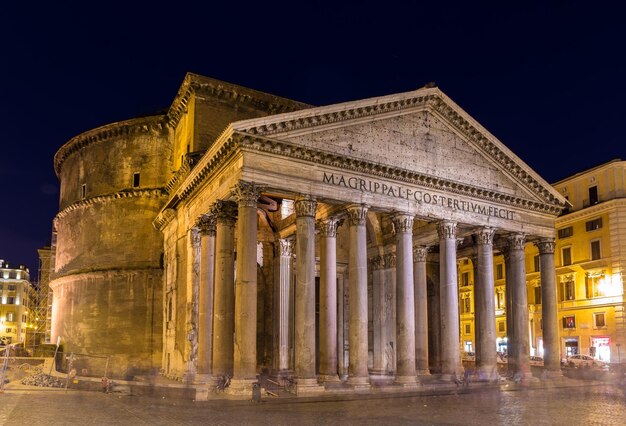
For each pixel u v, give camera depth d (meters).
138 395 28.59
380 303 41.53
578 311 54.16
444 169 34.06
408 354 31.09
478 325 36.06
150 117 46.50
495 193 35.75
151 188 45.78
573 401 26.41
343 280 43.06
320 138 29.86
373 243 42.66
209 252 32.91
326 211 32.62
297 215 29.03
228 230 30.20
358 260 30.14
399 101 32.44
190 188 34.69
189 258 35.47
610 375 41.28
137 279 44.44
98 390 31.31
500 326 64.69
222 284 29.72
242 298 26.77
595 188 53.59
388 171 31.50
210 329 32.25
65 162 54.94
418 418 20.47
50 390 31.77
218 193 30.41
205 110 39.47
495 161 36.56
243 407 23.30
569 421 19.84
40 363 45.16
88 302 46.19
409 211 32.22
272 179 28.09
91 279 46.31
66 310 49.09
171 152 46.62
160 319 43.50
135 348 43.44
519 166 37.00
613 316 50.31
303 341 27.72
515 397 28.19
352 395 27.33
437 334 46.19
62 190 55.22
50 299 67.44
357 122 31.11
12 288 119.50
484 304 35.12
